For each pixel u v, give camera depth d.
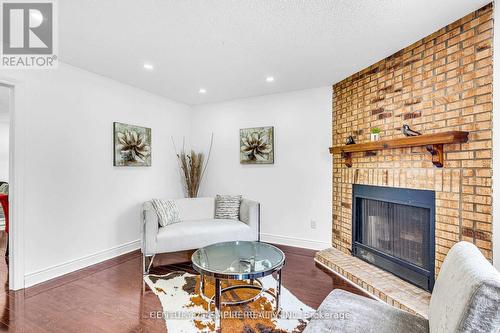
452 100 2.13
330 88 3.66
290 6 1.89
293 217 3.93
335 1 1.83
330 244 3.65
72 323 2.00
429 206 2.30
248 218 3.53
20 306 2.22
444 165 2.17
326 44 2.46
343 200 3.40
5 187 5.40
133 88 3.71
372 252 2.95
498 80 1.83
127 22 2.08
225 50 2.58
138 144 3.75
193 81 3.50
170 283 2.67
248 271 1.96
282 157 4.02
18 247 2.49
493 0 1.84
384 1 1.83
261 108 4.18
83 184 3.07
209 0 1.82
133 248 3.70
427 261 2.34
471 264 1.14
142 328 1.94
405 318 1.36
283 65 2.97
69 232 2.92
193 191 4.46
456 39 2.09
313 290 2.55
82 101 3.05
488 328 0.92
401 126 2.60
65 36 2.30
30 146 2.58
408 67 2.52
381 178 2.80
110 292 2.47
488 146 1.89
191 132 4.79
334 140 3.59
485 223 1.90
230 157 4.45
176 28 2.18
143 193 3.87
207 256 2.30
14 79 2.47
